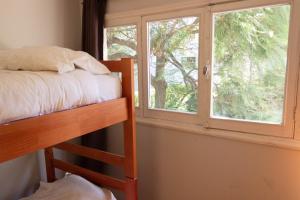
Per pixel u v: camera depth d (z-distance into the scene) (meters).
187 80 1.83
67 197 1.65
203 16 1.67
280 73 1.47
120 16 2.06
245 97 1.61
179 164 1.91
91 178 1.85
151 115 2.05
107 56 2.25
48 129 1.06
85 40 2.17
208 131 1.73
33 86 1.04
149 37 1.98
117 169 2.29
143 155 2.10
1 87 0.94
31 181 2.08
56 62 1.25
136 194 1.63
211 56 1.67
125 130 1.57
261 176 1.57
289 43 1.39
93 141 2.22
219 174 1.74
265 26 1.48
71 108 1.19
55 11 2.15
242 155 1.62
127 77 1.51
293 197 1.48
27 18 1.96
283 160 1.48
